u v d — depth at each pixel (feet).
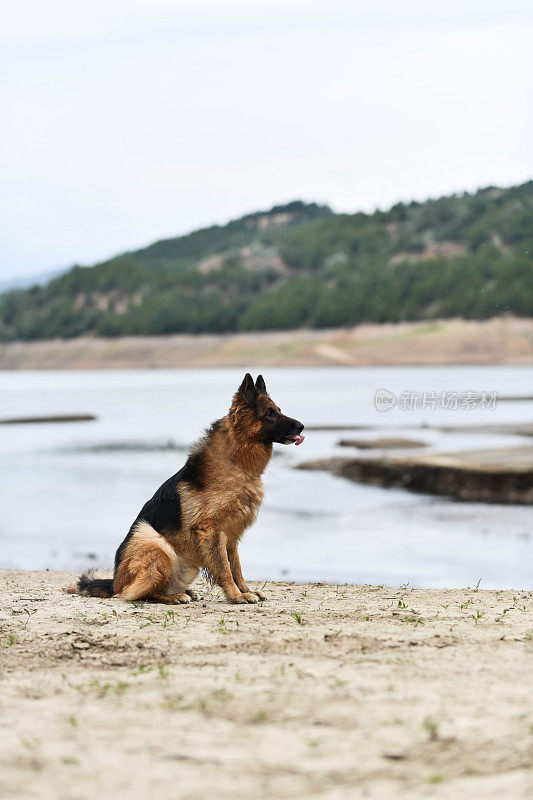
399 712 14.08
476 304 517.14
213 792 11.34
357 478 84.64
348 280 623.36
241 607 24.06
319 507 69.51
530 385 264.52
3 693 15.79
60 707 14.82
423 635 19.45
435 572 43.75
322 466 92.17
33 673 17.26
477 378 316.60
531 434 117.19
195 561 25.48
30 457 110.01
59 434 141.28
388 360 489.67
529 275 524.52
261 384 25.27
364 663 17.16
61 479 89.20
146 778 11.75
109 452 114.62
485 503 70.54
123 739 13.17
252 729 13.60
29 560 47.60
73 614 22.97
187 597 25.18
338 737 13.16
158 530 25.62
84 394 275.18
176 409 198.90
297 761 12.32
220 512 24.85
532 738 12.51
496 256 597.11
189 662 17.75
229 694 15.31
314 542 54.19
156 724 13.88
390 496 75.05
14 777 11.77
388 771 11.96
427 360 476.54
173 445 122.21
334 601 25.44
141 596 25.04
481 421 150.51
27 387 341.41
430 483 77.41
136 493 79.41
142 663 17.85
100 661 18.15
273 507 69.87
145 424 159.43
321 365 507.30
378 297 564.71
